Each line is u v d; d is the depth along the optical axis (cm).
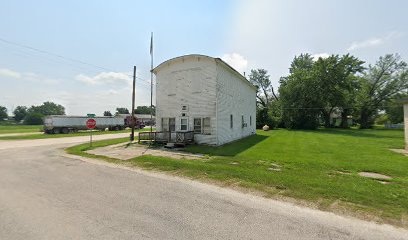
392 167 874
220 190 593
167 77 1841
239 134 2181
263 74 5619
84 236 342
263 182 658
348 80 4100
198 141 1659
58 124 3231
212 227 379
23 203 482
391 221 404
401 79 4547
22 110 9219
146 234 352
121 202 496
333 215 431
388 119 5806
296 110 4088
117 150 1409
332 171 820
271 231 366
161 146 1585
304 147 1515
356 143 1769
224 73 1762
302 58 5122
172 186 629
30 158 1123
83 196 533
